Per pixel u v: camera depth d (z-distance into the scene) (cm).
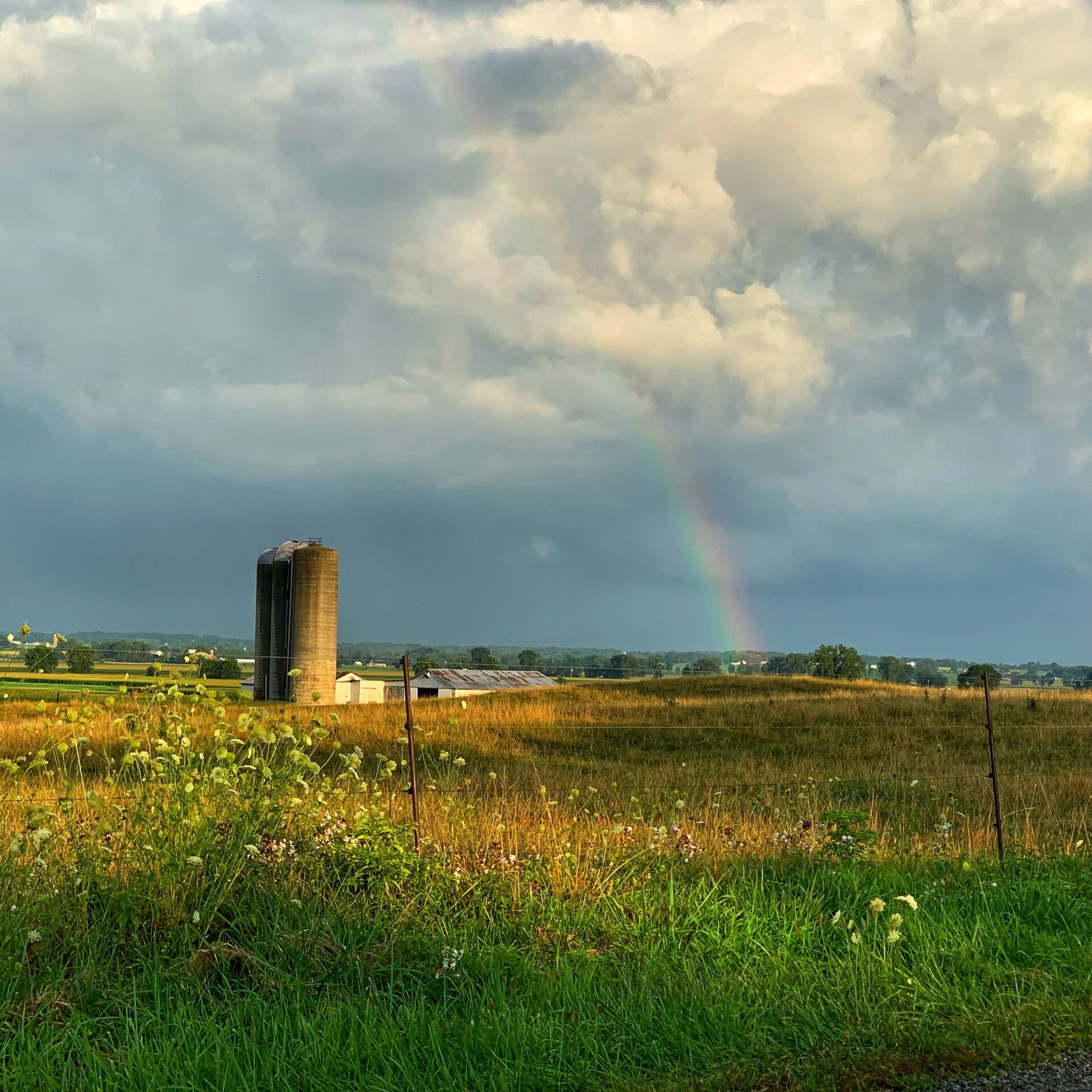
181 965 571
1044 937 691
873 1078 488
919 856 945
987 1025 541
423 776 1805
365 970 590
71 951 578
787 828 1074
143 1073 464
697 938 669
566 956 620
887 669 11031
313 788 773
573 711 3284
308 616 5672
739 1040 528
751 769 2195
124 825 656
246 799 692
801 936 675
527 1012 540
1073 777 1870
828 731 2953
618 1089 473
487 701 4022
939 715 3234
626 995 573
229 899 639
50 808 686
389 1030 513
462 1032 511
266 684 5778
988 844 1020
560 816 1089
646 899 721
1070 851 972
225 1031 498
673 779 1964
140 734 677
